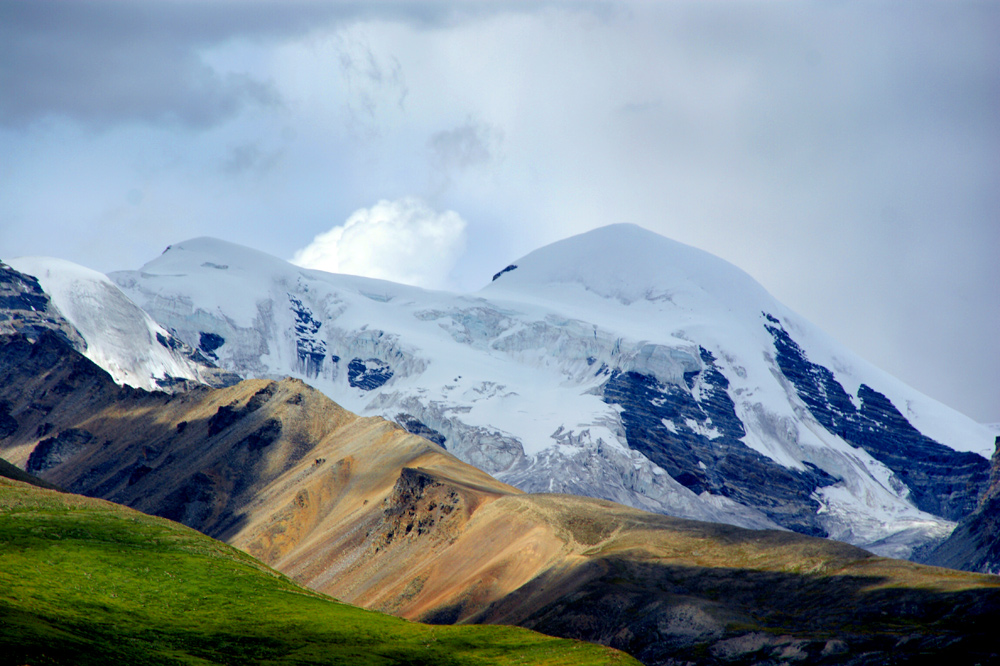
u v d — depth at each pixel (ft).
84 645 562.66
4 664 492.13
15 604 599.98
